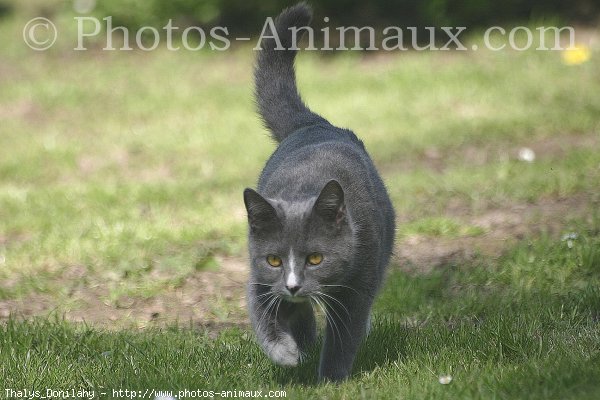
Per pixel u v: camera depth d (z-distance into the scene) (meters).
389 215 8.03
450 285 9.91
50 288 10.58
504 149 15.09
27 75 21.77
